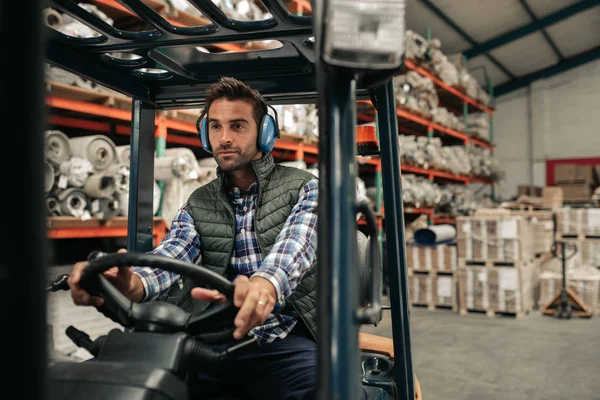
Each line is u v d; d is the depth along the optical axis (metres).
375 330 5.15
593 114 15.24
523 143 16.28
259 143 1.70
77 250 5.52
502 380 3.74
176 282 1.74
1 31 0.43
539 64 15.64
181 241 1.80
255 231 1.76
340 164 0.78
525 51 14.41
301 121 5.90
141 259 1.16
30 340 0.44
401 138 8.30
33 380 0.44
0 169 0.43
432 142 8.86
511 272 6.06
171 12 4.18
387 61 0.76
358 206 0.93
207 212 1.85
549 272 6.79
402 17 0.76
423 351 4.54
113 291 1.20
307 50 1.58
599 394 3.45
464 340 4.94
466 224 6.39
